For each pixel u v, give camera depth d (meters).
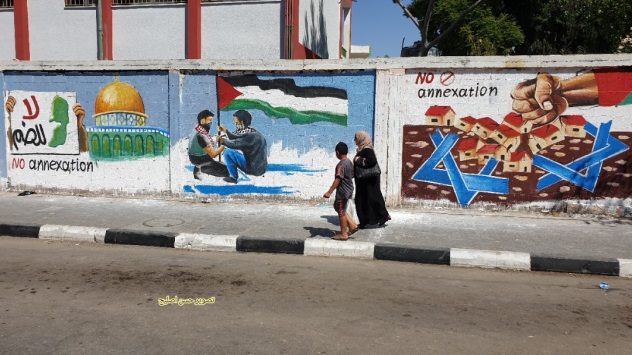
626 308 5.11
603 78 8.38
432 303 5.17
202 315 4.77
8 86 10.87
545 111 8.62
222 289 5.57
